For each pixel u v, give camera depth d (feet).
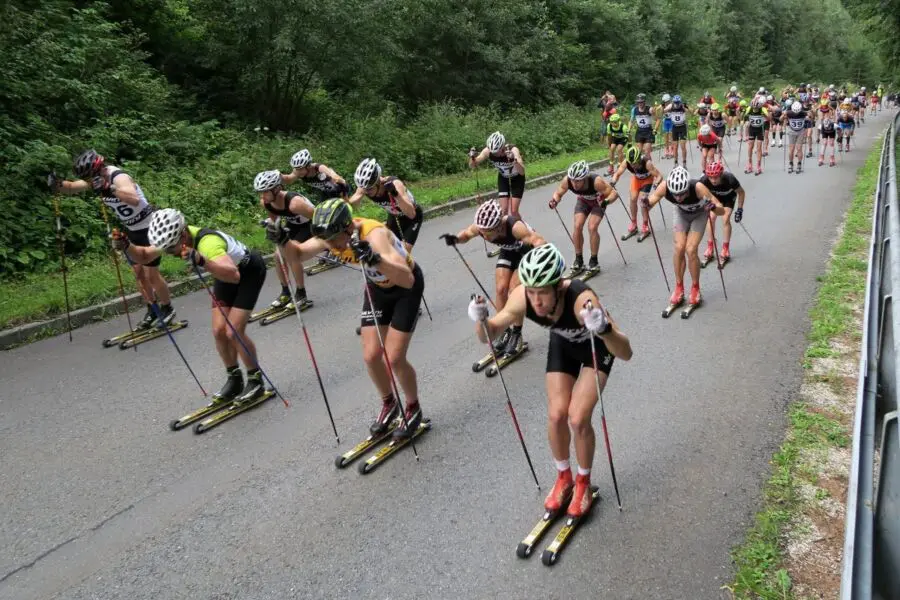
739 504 11.54
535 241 16.42
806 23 189.98
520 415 15.12
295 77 47.78
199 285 25.66
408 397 14.07
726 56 150.92
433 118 55.62
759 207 36.06
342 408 15.76
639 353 18.13
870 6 79.77
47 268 25.71
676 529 11.01
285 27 41.70
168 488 12.72
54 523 11.75
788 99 70.08
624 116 82.33
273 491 12.57
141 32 44.19
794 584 9.64
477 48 66.69
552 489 11.92
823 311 20.12
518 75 71.56
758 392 15.49
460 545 10.89
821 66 191.01
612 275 25.50
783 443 13.28
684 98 102.89
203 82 47.85
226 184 34.27
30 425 15.20
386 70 53.31
